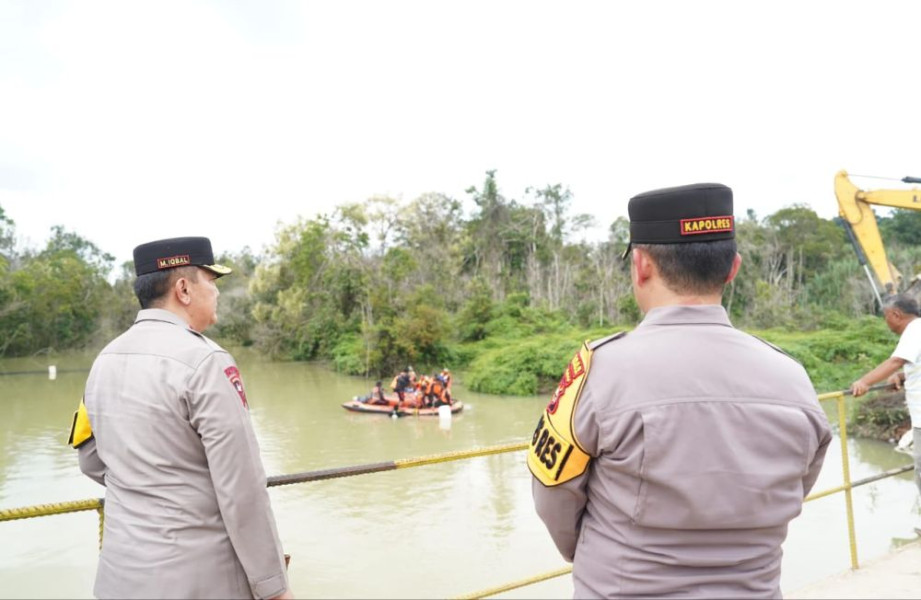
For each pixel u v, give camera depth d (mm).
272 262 41031
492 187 48469
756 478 1335
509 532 9812
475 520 10359
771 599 1381
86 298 40969
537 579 2936
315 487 12250
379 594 7773
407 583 8078
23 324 38062
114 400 1794
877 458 13844
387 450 15922
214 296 2100
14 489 12312
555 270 44125
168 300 1988
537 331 36156
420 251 41688
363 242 37719
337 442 16859
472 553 9023
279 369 34688
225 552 1741
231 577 1746
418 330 31203
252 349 43062
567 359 26016
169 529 1700
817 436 1443
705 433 1339
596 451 1416
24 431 17969
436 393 21500
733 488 1326
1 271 37031
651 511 1350
